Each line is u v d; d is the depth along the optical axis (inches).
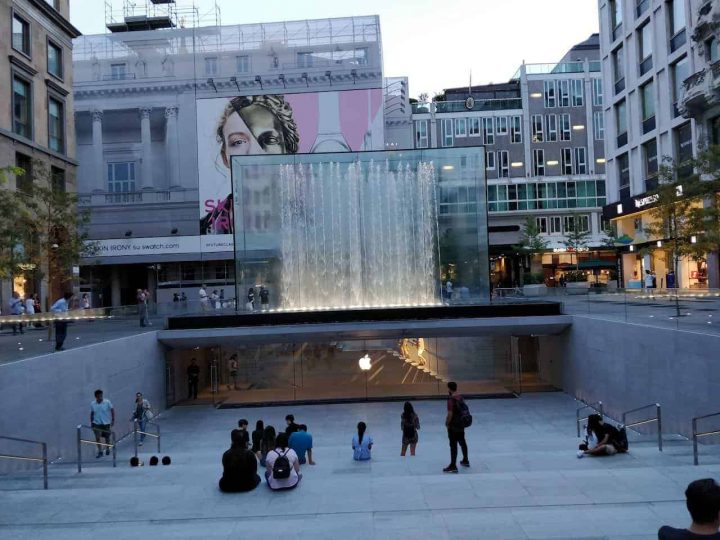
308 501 336.8
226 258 1942.7
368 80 2052.2
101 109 2053.4
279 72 2053.4
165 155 2086.6
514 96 2829.7
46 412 614.2
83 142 2074.3
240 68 2076.8
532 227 2356.1
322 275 1122.0
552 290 1101.7
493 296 1205.1
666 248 1009.5
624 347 787.4
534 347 1119.0
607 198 1777.8
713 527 134.1
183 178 2042.3
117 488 386.3
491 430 792.9
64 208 1067.9
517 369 1064.8
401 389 1051.9
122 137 2087.8
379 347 1058.1
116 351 807.7
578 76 2650.1
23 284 1231.5
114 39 2089.1
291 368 1058.1
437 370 1060.5
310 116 1962.4
